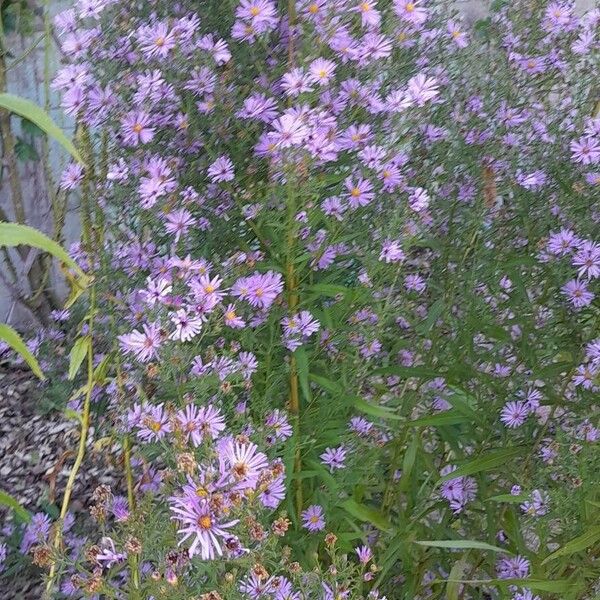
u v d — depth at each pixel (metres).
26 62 1.06
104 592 0.35
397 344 0.57
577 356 0.53
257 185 0.46
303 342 0.47
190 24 0.44
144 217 0.47
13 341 0.31
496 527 0.56
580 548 0.43
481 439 0.56
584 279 0.53
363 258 0.46
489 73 0.59
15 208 1.13
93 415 0.64
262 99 0.44
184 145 0.47
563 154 0.56
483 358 0.56
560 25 0.58
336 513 0.51
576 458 0.46
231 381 0.43
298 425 0.48
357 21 0.45
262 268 0.45
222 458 0.32
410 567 0.55
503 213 0.57
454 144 0.57
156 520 0.36
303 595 0.37
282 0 0.46
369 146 0.46
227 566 0.36
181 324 0.40
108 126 0.47
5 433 0.98
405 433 0.56
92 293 0.50
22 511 0.34
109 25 0.47
